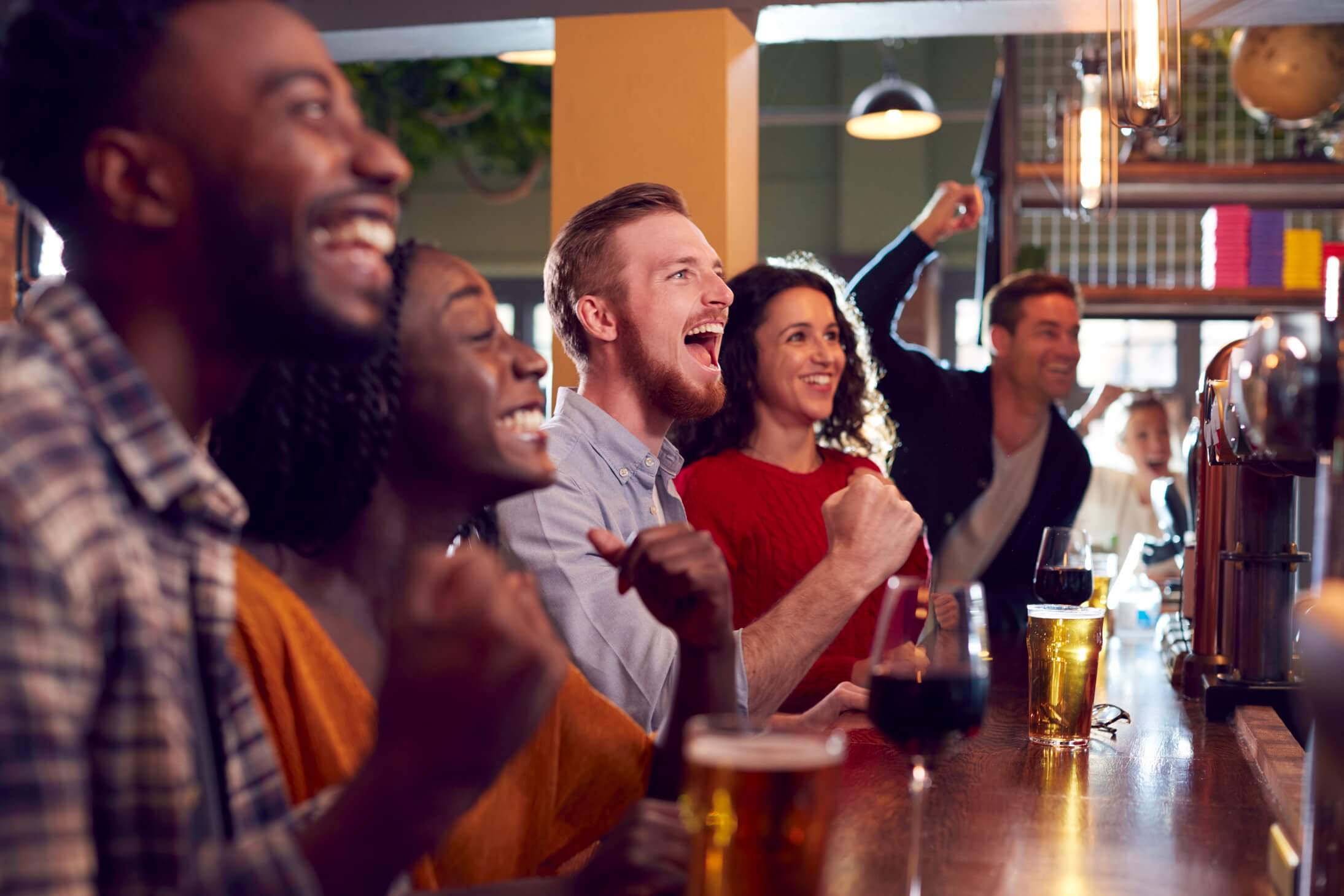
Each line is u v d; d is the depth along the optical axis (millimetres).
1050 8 2875
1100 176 3666
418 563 693
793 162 10438
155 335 767
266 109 739
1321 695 828
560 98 2885
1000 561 3227
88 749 652
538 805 1166
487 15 2943
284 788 934
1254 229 4105
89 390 700
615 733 1231
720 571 1142
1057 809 1221
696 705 1180
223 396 815
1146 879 1006
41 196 765
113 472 707
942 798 1261
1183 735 1595
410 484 1100
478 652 668
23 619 578
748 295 2527
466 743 677
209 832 787
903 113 6504
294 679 987
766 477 2451
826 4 2840
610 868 918
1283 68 3797
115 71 729
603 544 1155
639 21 2840
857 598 1667
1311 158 4113
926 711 1002
